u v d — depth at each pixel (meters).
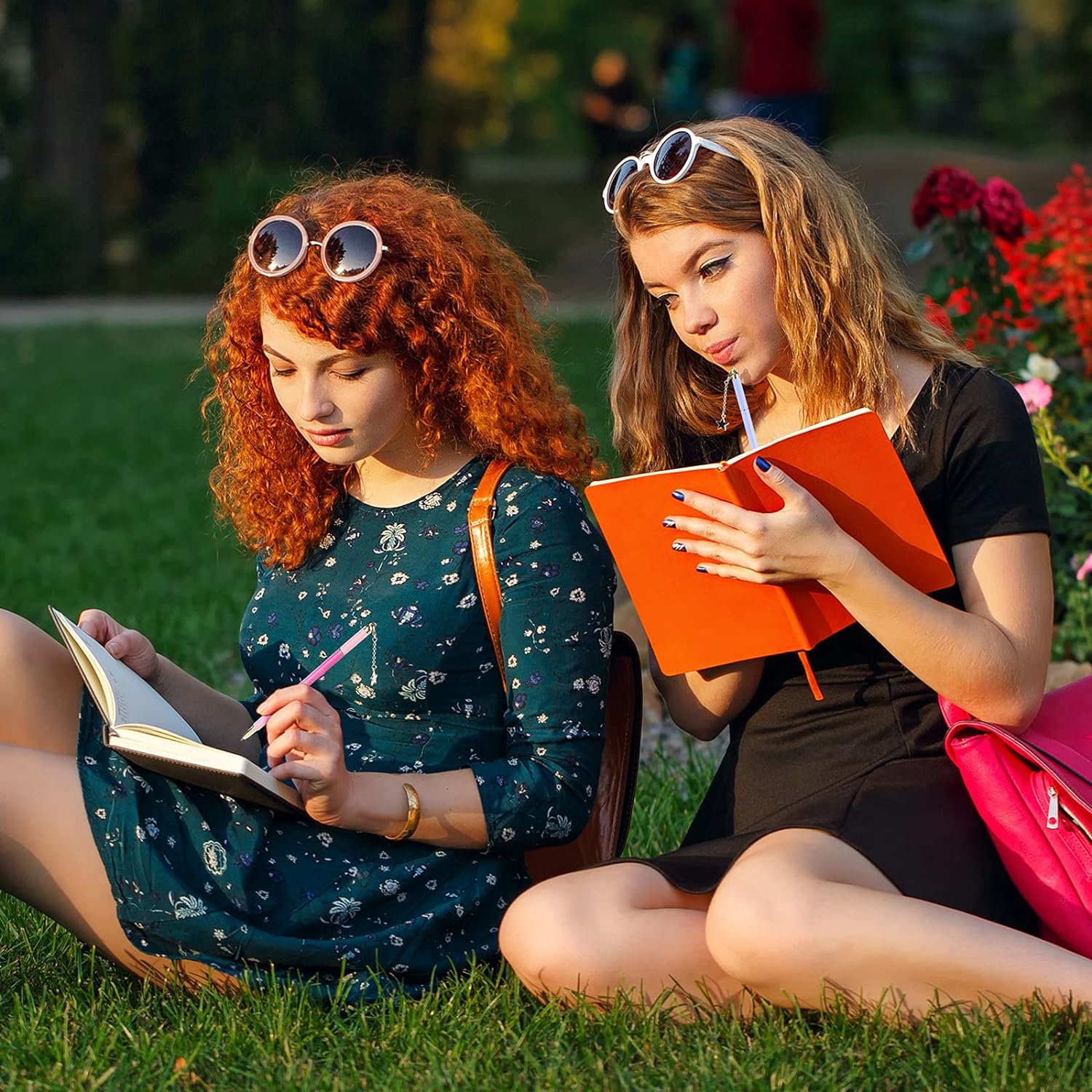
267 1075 2.78
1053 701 3.17
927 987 2.81
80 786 3.05
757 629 3.04
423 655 3.10
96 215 23.31
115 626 3.38
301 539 3.25
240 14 24.30
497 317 3.21
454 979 3.08
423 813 2.98
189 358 15.79
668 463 3.52
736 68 17.11
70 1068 2.81
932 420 3.13
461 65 39.34
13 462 10.77
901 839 2.97
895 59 40.34
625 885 3.00
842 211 3.15
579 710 3.09
